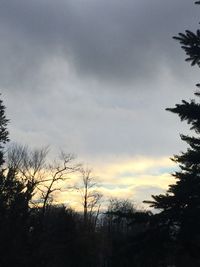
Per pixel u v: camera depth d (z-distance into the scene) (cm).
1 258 1606
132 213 1653
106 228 7238
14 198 1791
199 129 1648
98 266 5519
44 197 5138
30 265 1661
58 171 5412
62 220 4119
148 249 1678
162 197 1598
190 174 1620
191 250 1666
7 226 1647
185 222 1587
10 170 1944
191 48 1638
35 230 1766
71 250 4356
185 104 1603
